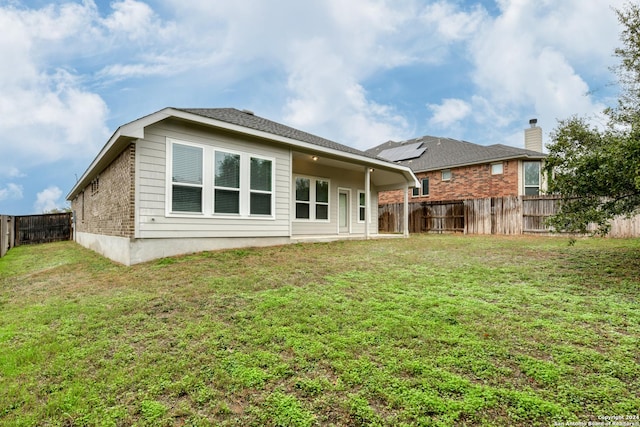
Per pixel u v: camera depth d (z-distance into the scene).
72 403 2.25
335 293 4.57
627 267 5.84
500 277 5.41
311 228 12.30
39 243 17.39
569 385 2.31
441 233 17.14
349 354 2.80
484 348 2.86
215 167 8.08
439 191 20.23
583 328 3.25
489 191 17.89
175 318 3.74
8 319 3.94
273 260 6.98
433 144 24.17
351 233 13.94
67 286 5.52
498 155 17.50
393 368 2.57
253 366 2.66
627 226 11.19
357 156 11.32
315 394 2.29
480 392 2.25
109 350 3.01
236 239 8.48
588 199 5.55
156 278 5.52
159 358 2.83
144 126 6.66
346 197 13.95
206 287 4.90
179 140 7.46
